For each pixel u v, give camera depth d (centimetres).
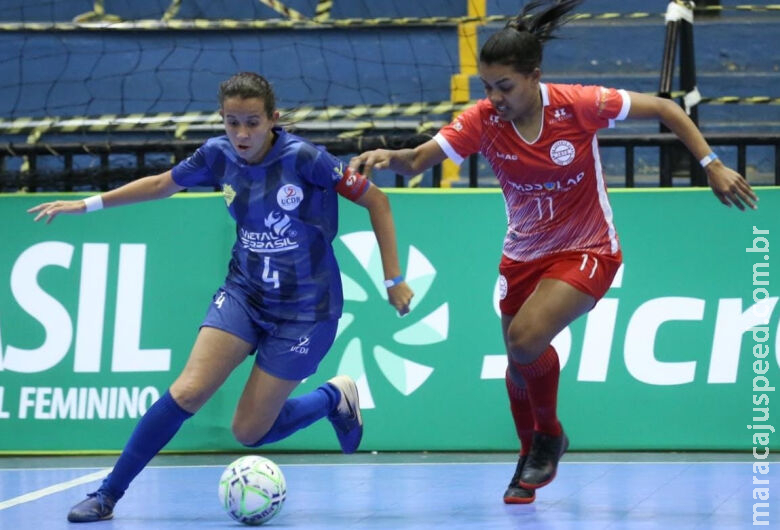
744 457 1540
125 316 1619
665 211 1605
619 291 1596
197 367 1138
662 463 1490
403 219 1620
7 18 2238
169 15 2167
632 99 1146
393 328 1606
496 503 1224
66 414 1608
